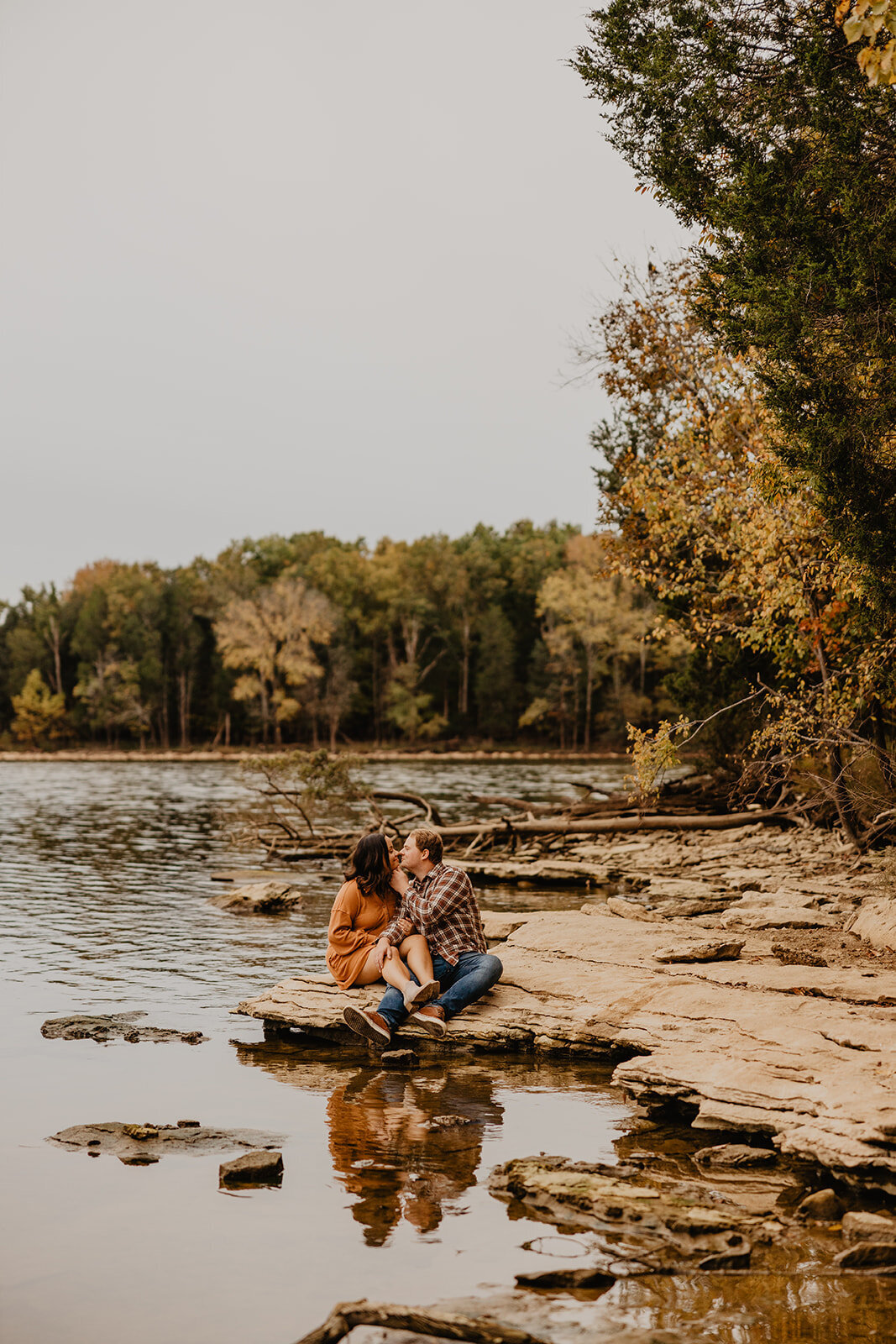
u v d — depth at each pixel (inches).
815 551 581.3
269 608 3289.9
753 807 866.8
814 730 609.0
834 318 401.1
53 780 1973.4
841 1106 227.8
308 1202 199.8
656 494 695.1
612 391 792.9
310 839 850.1
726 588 691.4
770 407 408.5
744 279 425.4
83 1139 233.0
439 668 3774.6
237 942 479.8
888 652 541.0
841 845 690.2
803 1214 196.5
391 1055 297.9
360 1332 152.3
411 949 330.0
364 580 3850.9
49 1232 186.5
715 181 510.6
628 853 759.7
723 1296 164.7
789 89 464.1
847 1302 162.9
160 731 3772.1
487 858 792.3
